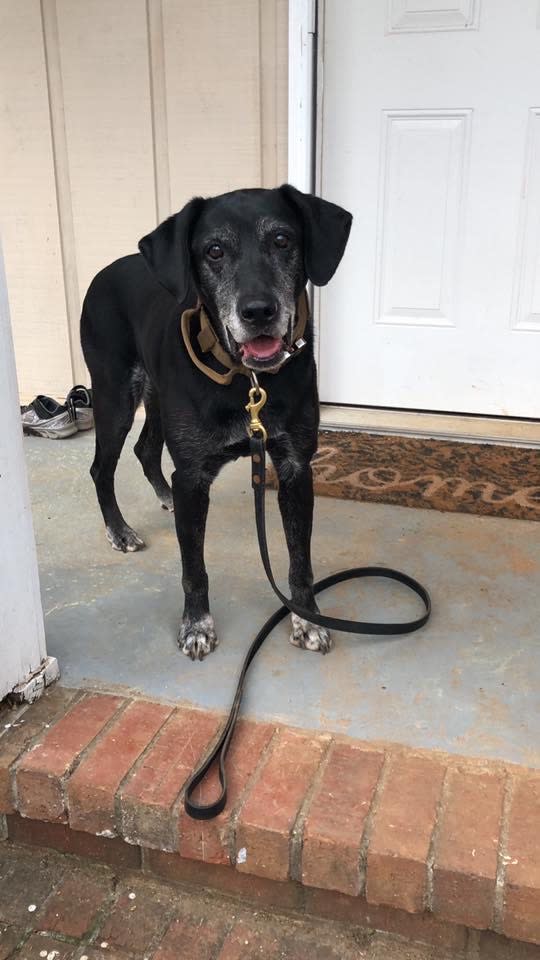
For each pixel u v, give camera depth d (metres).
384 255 1.86
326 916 0.90
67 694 1.05
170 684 1.07
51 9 1.85
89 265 2.04
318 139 1.80
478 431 1.84
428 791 0.88
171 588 1.30
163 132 1.88
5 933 0.89
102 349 1.40
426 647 1.13
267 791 0.89
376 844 0.82
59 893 0.94
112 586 1.31
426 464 1.71
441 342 1.89
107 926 0.90
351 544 1.41
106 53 1.84
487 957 0.86
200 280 1.07
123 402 1.41
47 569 1.36
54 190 1.99
